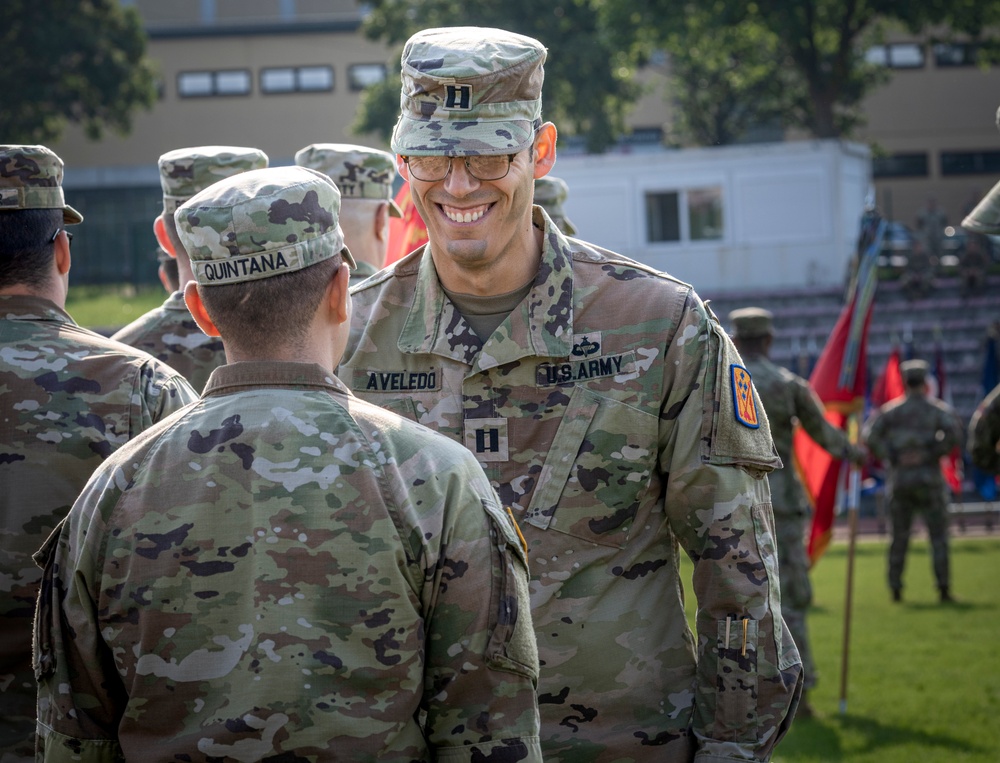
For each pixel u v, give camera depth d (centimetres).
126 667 239
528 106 315
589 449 334
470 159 310
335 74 4875
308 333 254
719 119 4253
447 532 239
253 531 236
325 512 236
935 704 884
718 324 340
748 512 329
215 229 248
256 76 4878
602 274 346
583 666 329
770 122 4538
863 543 1939
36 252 362
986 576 1534
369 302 357
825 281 2925
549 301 340
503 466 337
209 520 238
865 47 4012
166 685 234
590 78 3656
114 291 3609
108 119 4053
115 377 356
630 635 333
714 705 324
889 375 1678
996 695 908
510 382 338
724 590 325
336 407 248
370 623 233
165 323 486
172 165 489
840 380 959
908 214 4762
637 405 334
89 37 3816
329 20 4853
